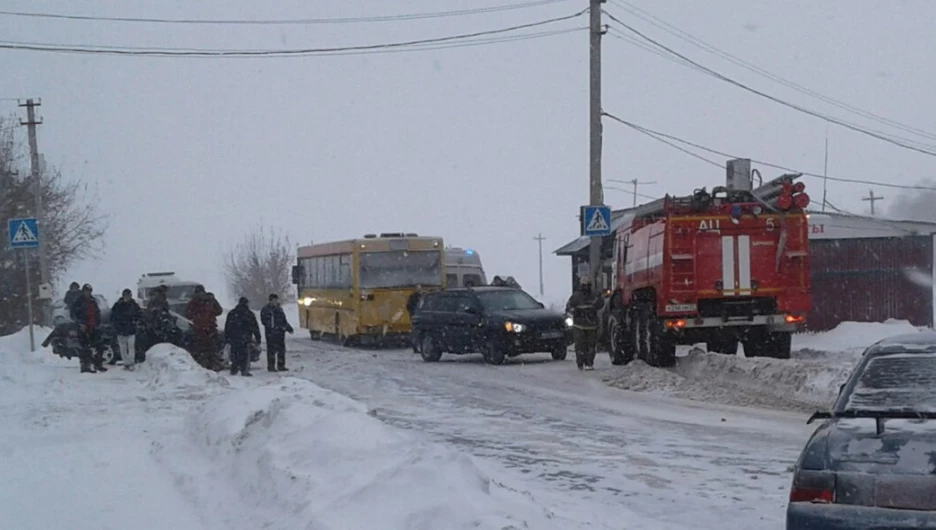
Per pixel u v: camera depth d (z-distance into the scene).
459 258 46.16
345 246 37.53
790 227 23.75
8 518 10.19
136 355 27.27
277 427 12.21
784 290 23.84
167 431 16.03
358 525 8.16
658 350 24.69
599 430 16.05
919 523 6.79
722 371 22.58
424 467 9.20
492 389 22.33
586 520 9.57
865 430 7.40
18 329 45.41
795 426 15.96
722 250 23.67
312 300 43.03
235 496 10.70
